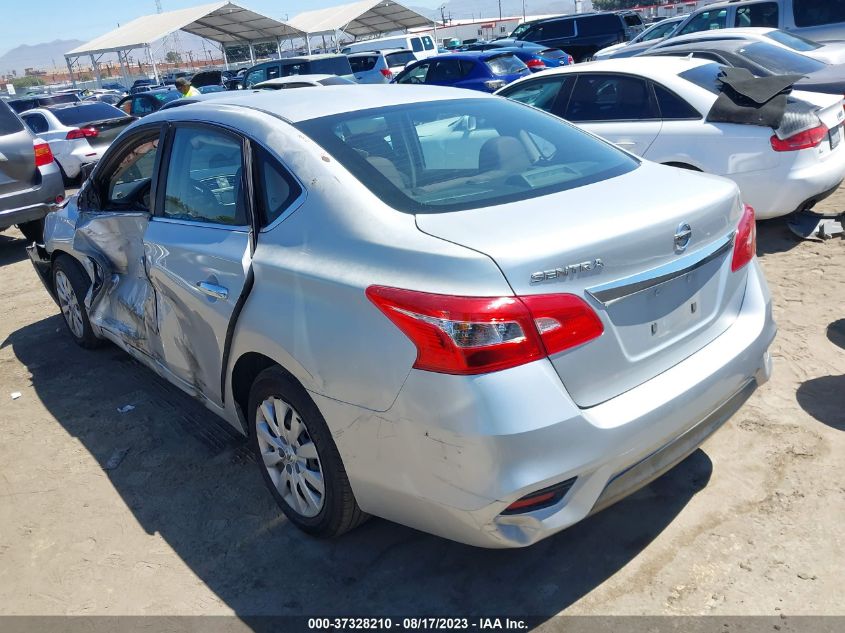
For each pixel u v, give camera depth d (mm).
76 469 3709
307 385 2578
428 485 2293
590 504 2291
